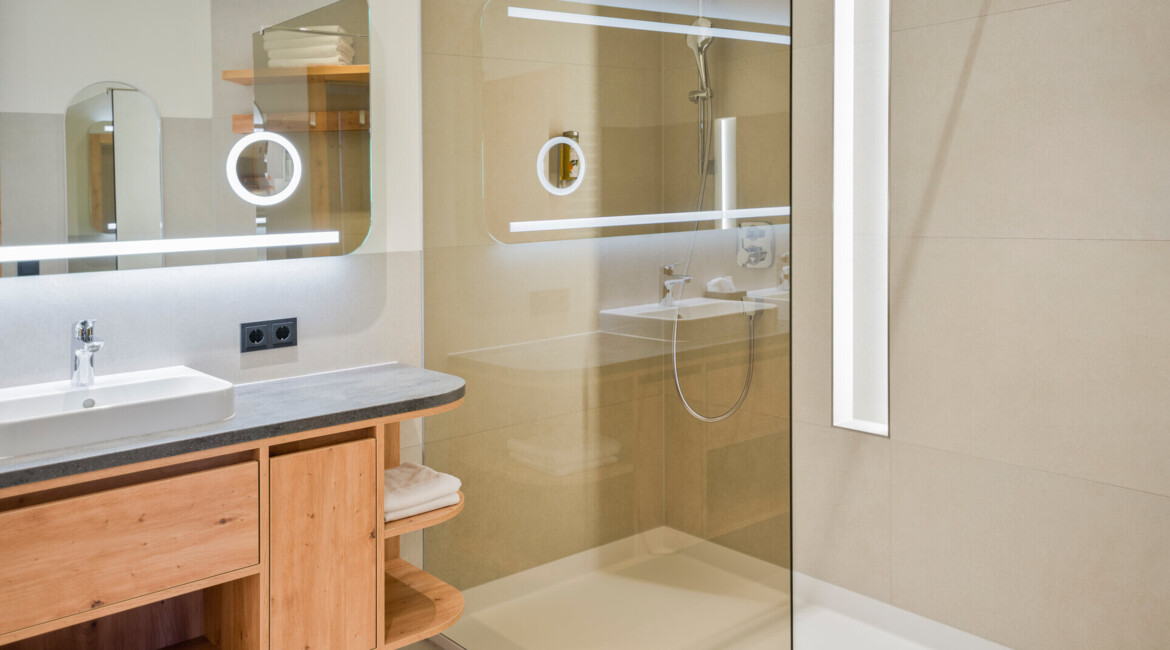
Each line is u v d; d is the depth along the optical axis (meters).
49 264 2.11
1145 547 2.33
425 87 2.73
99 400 2.11
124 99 2.18
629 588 2.32
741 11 1.96
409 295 2.79
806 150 3.00
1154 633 2.33
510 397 2.57
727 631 2.11
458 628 2.79
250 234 2.38
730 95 2.00
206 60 2.29
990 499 2.64
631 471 2.29
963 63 2.60
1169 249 2.23
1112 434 2.37
